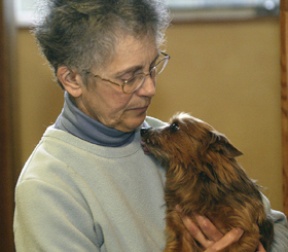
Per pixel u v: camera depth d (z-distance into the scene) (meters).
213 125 5.19
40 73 5.27
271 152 5.14
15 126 5.18
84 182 2.52
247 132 5.16
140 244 2.51
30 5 5.38
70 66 2.52
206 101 5.18
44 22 2.54
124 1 2.43
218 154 3.10
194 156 3.05
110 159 2.62
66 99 2.66
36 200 2.40
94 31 2.42
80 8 2.44
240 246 2.84
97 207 2.49
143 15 2.44
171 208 2.79
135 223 2.54
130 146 2.72
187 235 2.85
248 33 5.08
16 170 5.18
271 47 5.06
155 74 2.57
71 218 2.44
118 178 2.62
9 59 5.08
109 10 2.42
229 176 3.05
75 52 2.48
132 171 2.67
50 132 2.64
